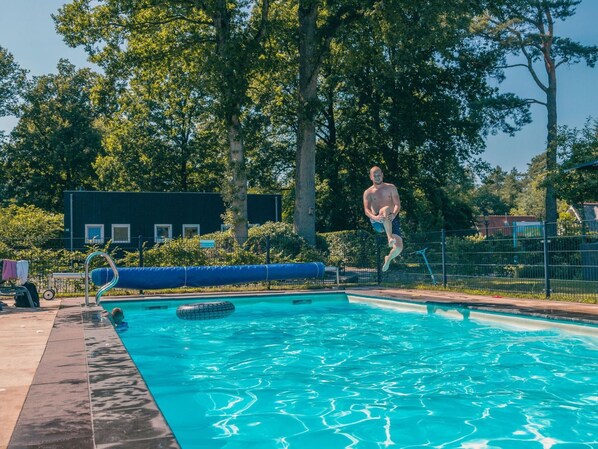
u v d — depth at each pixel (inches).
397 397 238.7
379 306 564.7
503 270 663.1
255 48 983.0
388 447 177.9
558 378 267.3
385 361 314.5
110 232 1302.9
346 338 394.0
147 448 122.9
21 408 161.2
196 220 1369.3
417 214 1550.2
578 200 986.1
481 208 3949.3
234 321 483.5
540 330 388.2
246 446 179.0
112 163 2071.9
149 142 2076.8
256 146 1576.0
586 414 211.8
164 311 543.5
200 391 251.6
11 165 2289.6
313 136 1071.6
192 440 185.6
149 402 162.9
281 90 1482.5
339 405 227.1
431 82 1477.6
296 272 674.2
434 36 985.5
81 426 140.3
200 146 2096.5
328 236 1054.4
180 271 620.1
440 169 1553.9
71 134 2297.0
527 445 179.3
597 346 338.3
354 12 1034.1
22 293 479.2
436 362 309.0
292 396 242.1
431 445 179.9
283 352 346.0
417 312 507.5
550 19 1464.1
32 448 124.5
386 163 1573.6
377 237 810.2
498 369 287.7
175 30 1123.9
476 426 198.7
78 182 2338.8
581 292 574.6
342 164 1630.2
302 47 1078.4
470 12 990.4
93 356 238.5
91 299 581.6
